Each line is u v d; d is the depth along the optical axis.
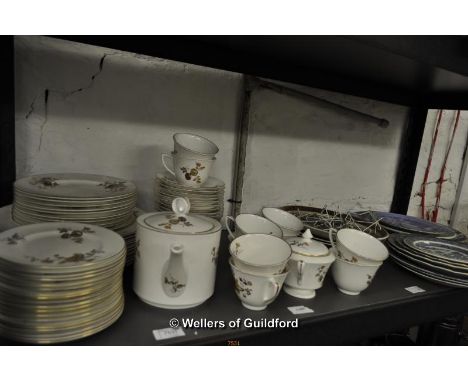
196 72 1.02
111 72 0.92
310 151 1.27
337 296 0.76
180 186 0.79
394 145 1.47
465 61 0.74
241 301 0.67
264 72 0.99
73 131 0.91
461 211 1.89
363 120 1.29
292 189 1.28
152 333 0.56
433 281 0.86
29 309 0.47
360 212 1.29
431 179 1.73
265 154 1.19
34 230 0.58
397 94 1.32
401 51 0.65
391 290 0.83
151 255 0.59
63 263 0.48
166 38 0.82
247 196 1.20
